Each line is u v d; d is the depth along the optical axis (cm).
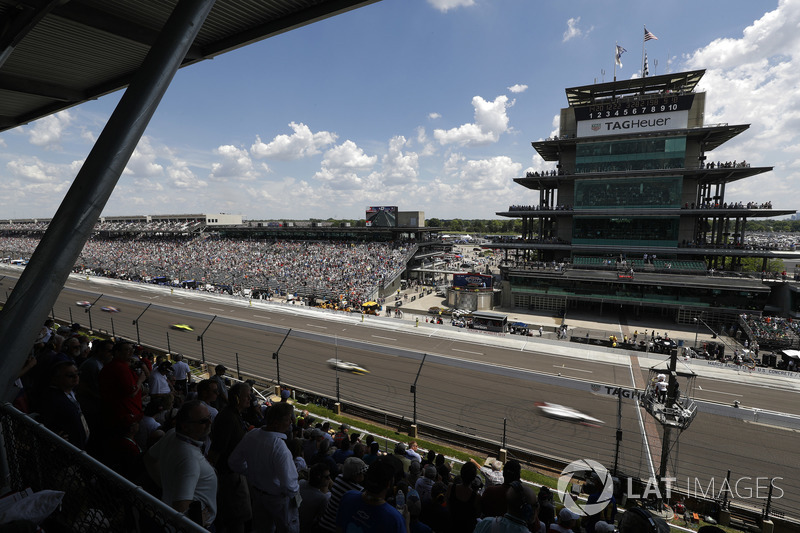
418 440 1680
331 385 2383
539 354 3266
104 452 527
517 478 530
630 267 4966
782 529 1156
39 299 390
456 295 5306
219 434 467
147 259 7875
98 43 849
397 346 3397
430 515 623
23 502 279
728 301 4444
